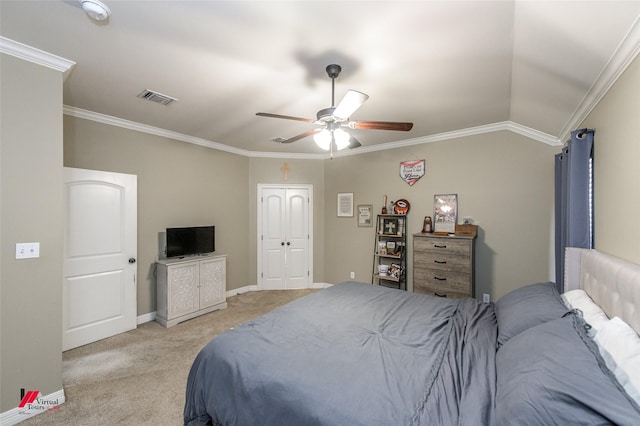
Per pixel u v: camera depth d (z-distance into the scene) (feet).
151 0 4.79
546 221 10.59
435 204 13.00
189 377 5.40
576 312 5.05
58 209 6.70
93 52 6.43
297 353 4.94
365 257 15.42
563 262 8.42
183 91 8.44
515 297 6.61
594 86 6.18
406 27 5.43
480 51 6.20
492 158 11.60
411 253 13.69
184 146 13.16
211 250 13.57
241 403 4.35
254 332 5.79
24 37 5.86
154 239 12.01
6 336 6.04
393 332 5.81
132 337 10.27
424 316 6.74
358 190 15.66
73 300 9.51
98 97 8.88
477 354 4.95
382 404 3.64
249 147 15.47
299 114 10.30
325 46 6.12
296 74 7.38
